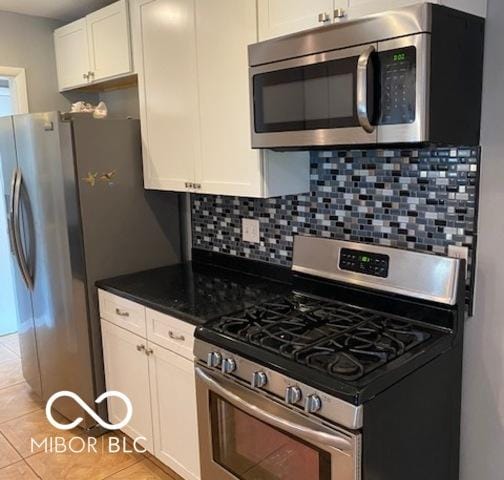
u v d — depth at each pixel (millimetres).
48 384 2889
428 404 1588
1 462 2465
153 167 2561
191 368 2014
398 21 1398
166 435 2256
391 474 1462
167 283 2467
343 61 1544
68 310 2586
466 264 1703
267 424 1578
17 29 3084
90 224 2512
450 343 1648
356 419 1308
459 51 1482
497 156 1604
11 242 2900
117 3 2568
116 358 2500
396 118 1446
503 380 1693
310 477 1471
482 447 1779
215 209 2713
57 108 3295
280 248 2398
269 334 1692
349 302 1962
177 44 2262
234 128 2068
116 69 2668
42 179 2572
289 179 2107
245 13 1923
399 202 1887
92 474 2373
